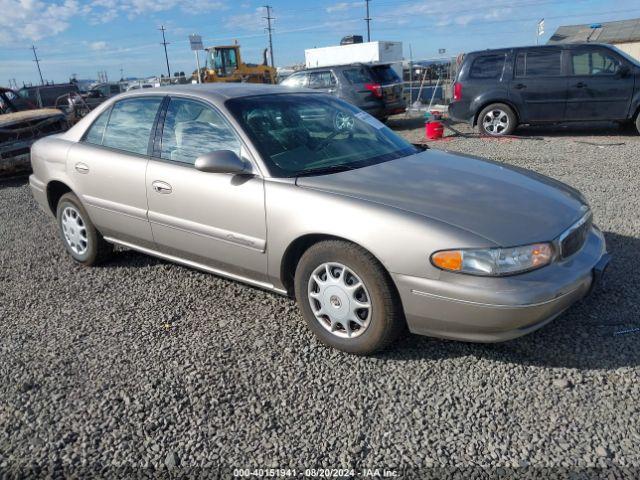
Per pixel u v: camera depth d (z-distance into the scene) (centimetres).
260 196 340
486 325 282
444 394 286
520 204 314
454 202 309
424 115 1620
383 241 293
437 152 424
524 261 281
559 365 305
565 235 301
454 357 318
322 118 409
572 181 718
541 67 1102
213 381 306
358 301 314
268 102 396
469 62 1163
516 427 259
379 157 384
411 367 311
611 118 1078
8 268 505
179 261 415
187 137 389
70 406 290
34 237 603
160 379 310
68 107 1852
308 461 245
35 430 273
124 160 418
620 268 423
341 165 362
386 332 307
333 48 2784
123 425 273
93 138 455
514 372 301
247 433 264
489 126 1170
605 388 283
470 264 278
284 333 355
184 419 275
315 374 309
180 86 424
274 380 304
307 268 328
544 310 282
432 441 254
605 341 325
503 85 1128
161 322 379
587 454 240
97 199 442
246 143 357
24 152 971
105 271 479
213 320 378
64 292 441
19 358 340
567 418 263
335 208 311
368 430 262
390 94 1431
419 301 291
